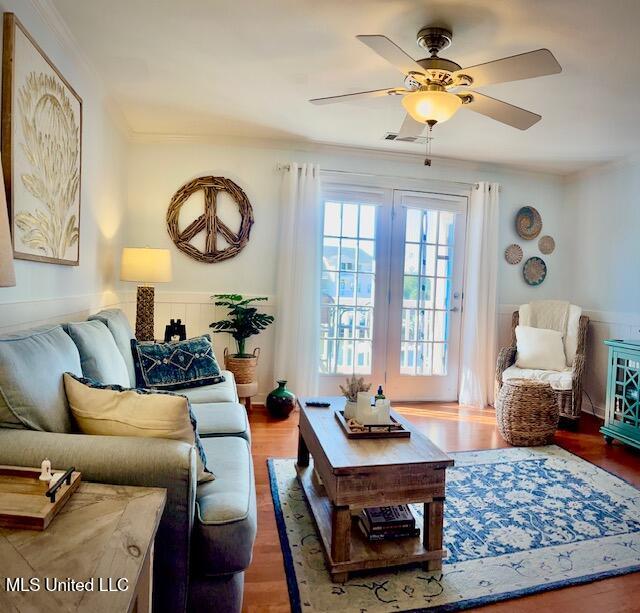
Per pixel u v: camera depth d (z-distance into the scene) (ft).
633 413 10.22
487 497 7.88
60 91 6.89
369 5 6.28
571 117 9.93
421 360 14.42
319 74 8.52
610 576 5.83
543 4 6.05
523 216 14.61
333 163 13.29
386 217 13.84
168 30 7.11
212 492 4.55
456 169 14.08
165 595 3.84
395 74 8.47
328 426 6.95
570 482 8.57
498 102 6.75
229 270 12.91
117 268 11.27
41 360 4.55
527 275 14.76
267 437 10.44
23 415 4.09
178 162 12.51
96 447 3.79
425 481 5.72
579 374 11.87
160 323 12.62
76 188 7.77
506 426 10.69
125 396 4.33
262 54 7.80
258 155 12.88
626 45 6.97
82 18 6.80
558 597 5.44
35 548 2.64
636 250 12.51
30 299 6.24
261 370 13.23
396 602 5.23
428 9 6.30
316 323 12.95
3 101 5.28
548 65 5.72
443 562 6.00
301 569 5.76
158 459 3.76
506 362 12.85
